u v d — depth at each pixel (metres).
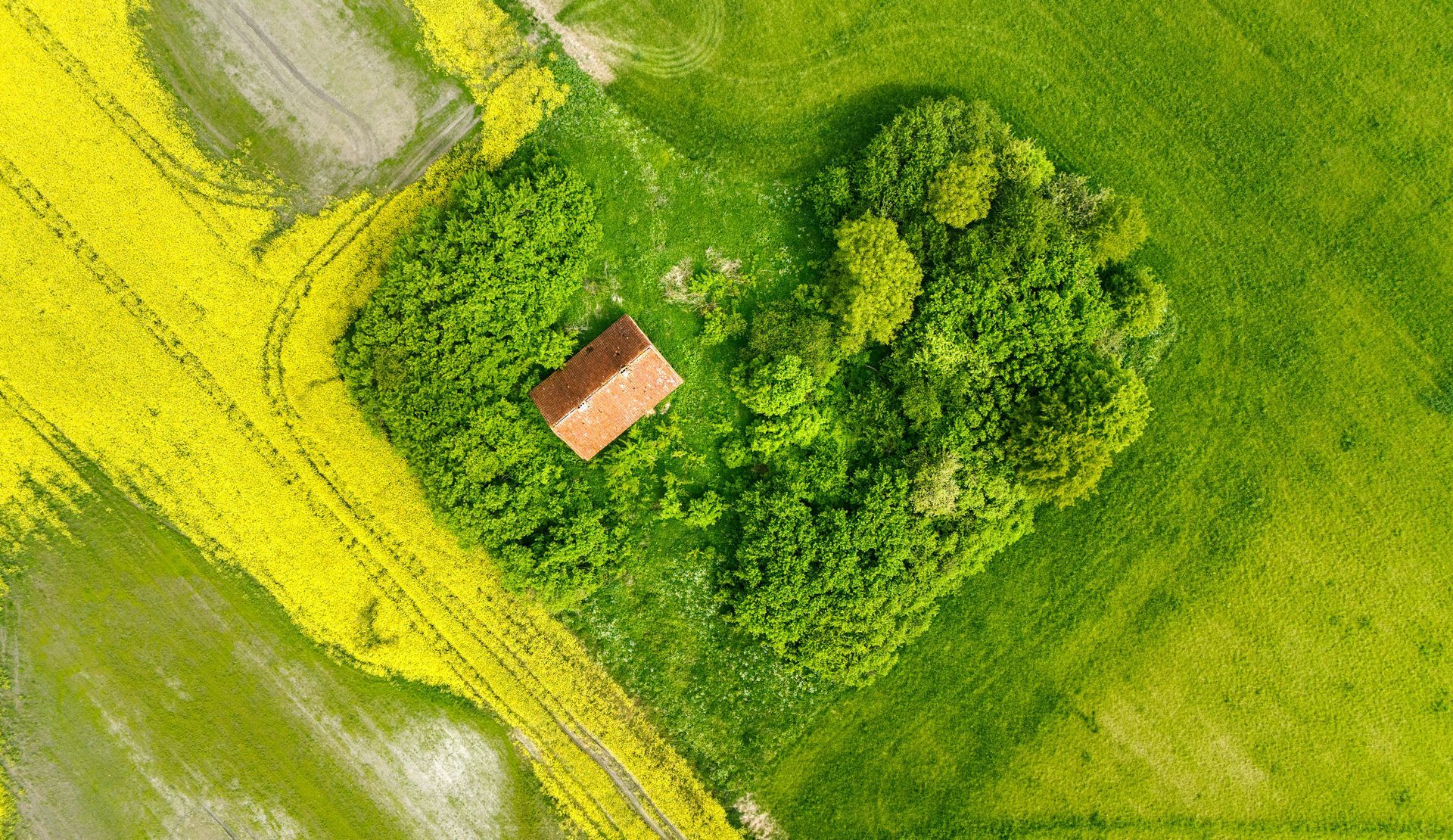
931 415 33.50
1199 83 35.72
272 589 36.34
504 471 34.34
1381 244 35.97
